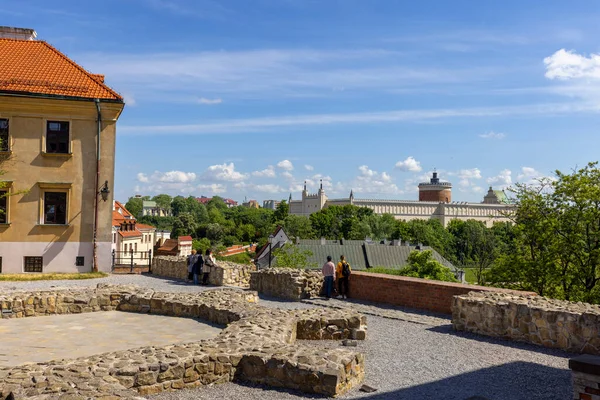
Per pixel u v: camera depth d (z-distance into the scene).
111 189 30.67
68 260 29.95
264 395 8.84
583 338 12.33
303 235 133.25
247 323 12.23
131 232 70.81
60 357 11.01
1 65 31.08
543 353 12.37
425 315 17.23
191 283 27.17
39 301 16.44
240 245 148.12
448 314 17.41
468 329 14.60
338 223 141.75
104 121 30.61
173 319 15.81
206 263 26.64
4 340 12.64
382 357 11.80
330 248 77.31
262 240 139.12
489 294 15.28
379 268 67.00
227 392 8.96
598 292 28.31
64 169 30.05
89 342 12.53
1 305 15.86
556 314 12.84
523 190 32.50
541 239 30.23
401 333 14.51
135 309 17.17
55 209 30.12
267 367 9.37
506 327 13.77
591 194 28.67
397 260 76.75
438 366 11.04
